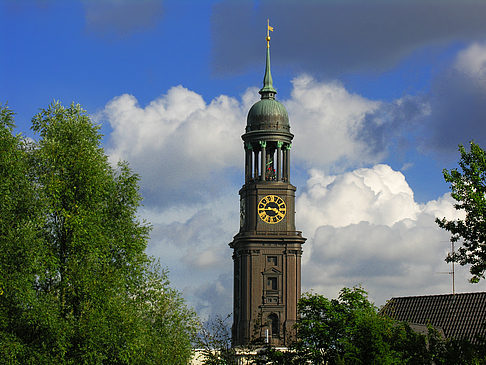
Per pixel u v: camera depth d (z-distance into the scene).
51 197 72.94
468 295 124.56
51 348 68.69
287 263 170.50
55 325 68.12
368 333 83.75
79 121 77.81
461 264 74.00
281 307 169.25
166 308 81.50
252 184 172.88
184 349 83.19
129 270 76.62
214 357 92.50
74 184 75.00
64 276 71.56
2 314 67.75
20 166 71.50
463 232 73.88
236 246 174.50
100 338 69.94
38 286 71.62
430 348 67.25
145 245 77.19
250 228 171.88
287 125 174.88
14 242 68.56
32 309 67.94
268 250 170.88
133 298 77.69
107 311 71.38
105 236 74.50
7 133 71.88
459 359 64.56
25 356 67.94
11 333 67.75
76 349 70.38
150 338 76.62
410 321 125.94
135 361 73.19
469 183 74.25
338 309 101.12
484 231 72.75
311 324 101.12
